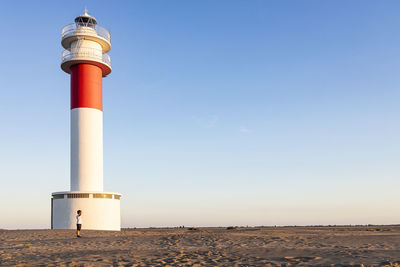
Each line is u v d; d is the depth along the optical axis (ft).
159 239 74.28
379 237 85.66
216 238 76.74
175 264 39.29
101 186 115.44
